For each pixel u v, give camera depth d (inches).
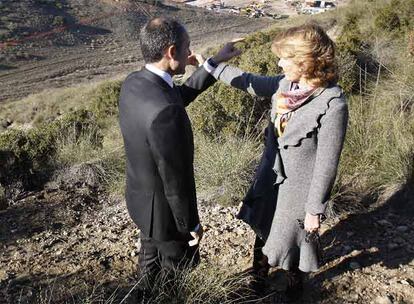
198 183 186.2
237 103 224.5
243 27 2417.6
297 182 100.6
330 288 122.4
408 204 152.6
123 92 93.8
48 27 2027.6
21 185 225.0
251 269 131.6
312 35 89.9
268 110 230.5
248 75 109.2
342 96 93.6
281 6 2923.2
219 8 2913.4
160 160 88.3
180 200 92.0
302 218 103.2
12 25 1946.4
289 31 92.7
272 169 105.0
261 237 111.7
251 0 3080.7
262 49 282.0
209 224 160.7
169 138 86.7
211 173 184.7
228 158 185.9
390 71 230.1
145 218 98.6
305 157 98.9
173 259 108.0
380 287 121.2
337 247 137.3
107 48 1967.3
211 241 149.6
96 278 136.6
